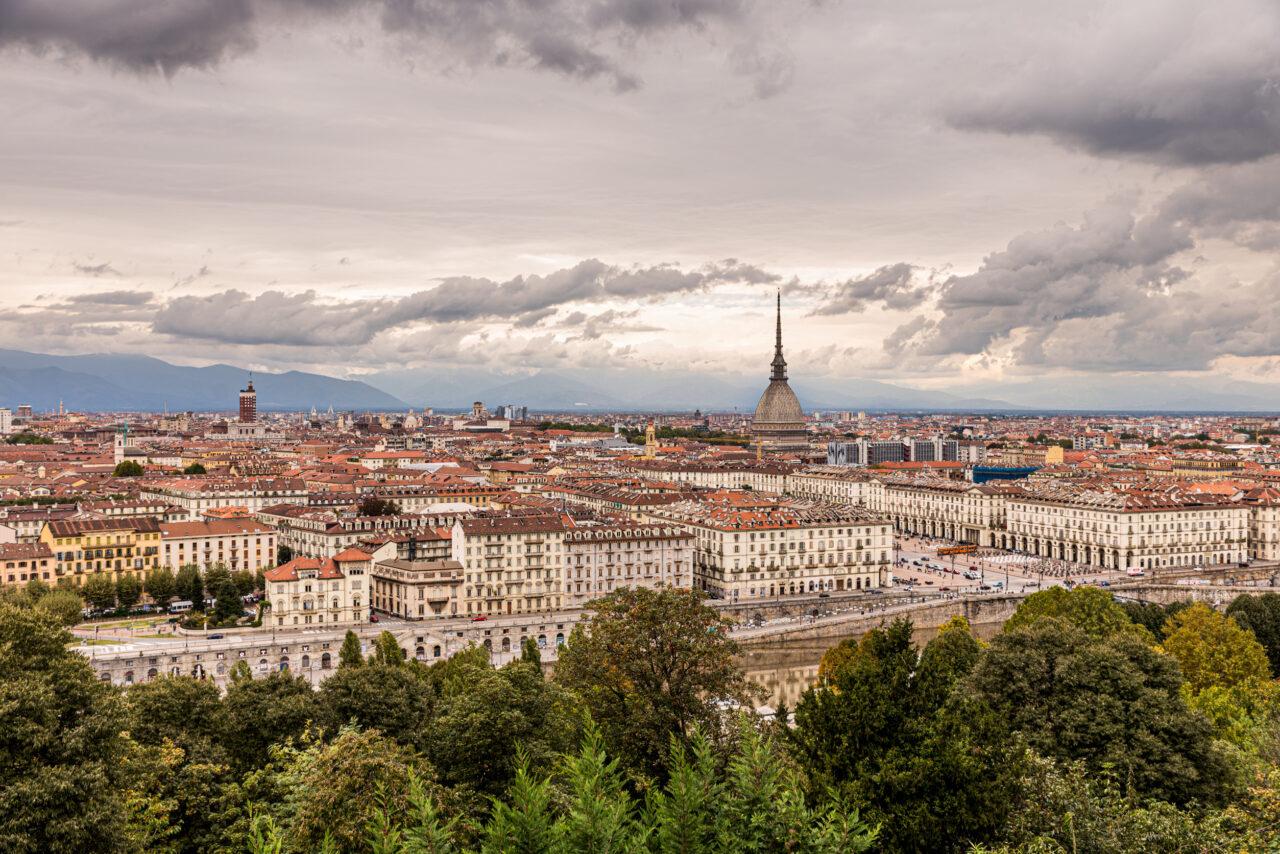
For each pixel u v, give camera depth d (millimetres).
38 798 124438
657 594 182750
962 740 128875
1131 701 176250
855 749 133000
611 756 163375
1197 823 141875
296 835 132500
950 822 123438
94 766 131625
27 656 141375
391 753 144125
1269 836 137875
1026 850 118812
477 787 166250
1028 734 176750
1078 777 140625
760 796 109438
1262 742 192000
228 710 192375
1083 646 193375
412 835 106188
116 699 144375
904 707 136125
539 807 101938
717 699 192500
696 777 110438
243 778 176500
